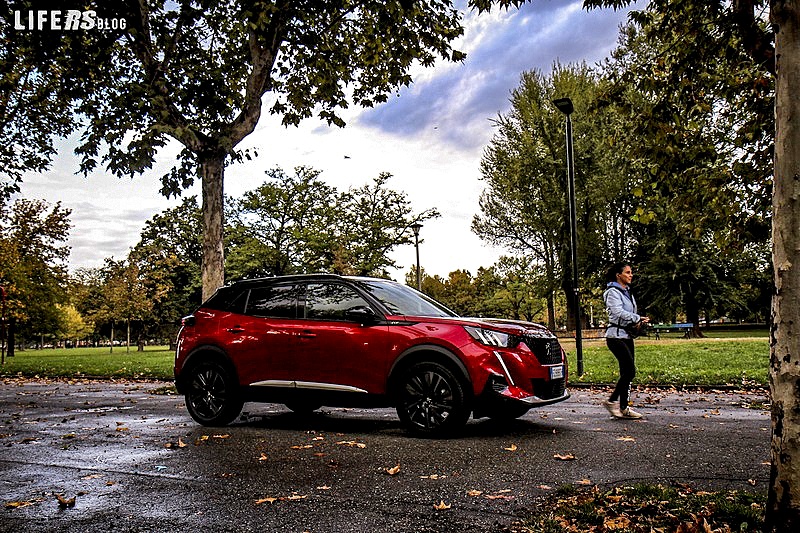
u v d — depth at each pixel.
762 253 34.88
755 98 7.00
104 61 12.98
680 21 7.07
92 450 6.55
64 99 13.98
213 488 4.87
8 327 35.81
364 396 7.13
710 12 6.78
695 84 7.29
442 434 6.80
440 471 5.27
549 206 37.66
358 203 43.44
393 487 4.79
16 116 16.86
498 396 6.62
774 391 3.20
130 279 46.44
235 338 7.95
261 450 6.32
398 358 6.98
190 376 8.23
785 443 3.13
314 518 4.08
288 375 7.55
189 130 12.44
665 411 8.57
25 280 28.47
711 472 5.04
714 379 11.78
